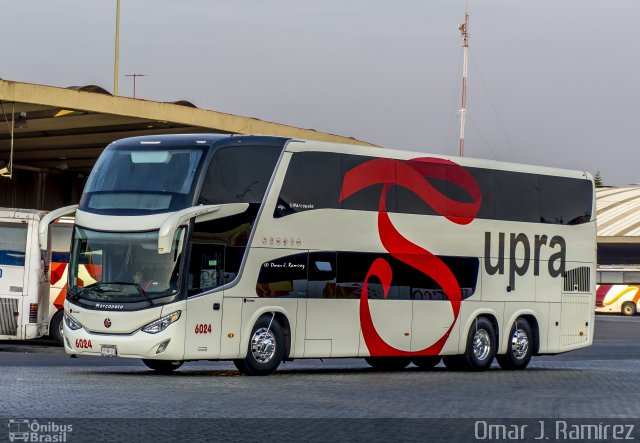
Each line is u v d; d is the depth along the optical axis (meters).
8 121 42.03
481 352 25.06
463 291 24.69
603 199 115.94
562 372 24.97
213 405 15.12
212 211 20.45
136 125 43.62
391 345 23.28
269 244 21.28
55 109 39.34
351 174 22.70
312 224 21.97
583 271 27.30
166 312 19.97
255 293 21.06
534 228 26.22
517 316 25.81
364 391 18.16
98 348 20.22
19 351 28.17
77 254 20.69
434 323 24.11
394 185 23.47
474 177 25.08
